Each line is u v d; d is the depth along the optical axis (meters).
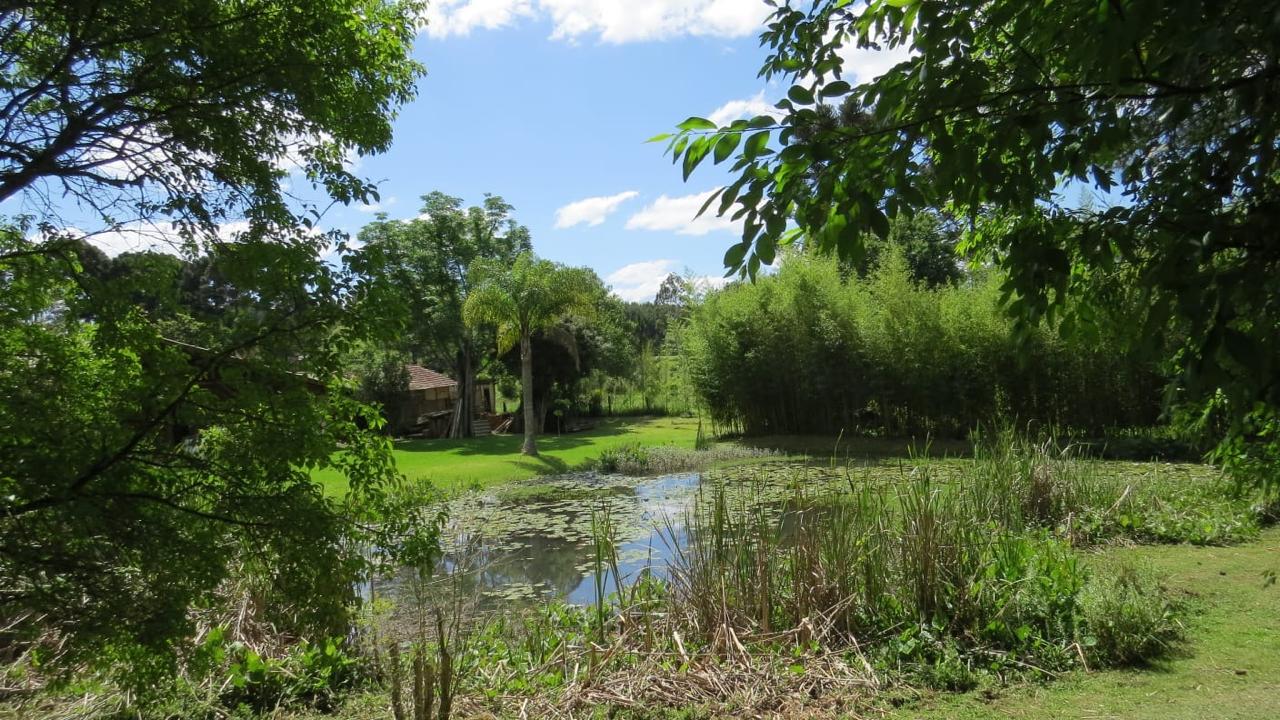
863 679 4.08
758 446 18.88
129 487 3.04
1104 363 15.34
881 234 1.84
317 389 3.64
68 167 3.20
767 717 3.73
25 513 2.80
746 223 1.90
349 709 4.08
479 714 3.74
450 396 35.78
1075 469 8.09
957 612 4.64
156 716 3.82
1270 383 1.46
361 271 3.49
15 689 3.96
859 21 2.31
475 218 31.16
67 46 3.21
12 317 3.06
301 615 3.73
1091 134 1.95
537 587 7.46
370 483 3.82
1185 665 4.16
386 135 4.10
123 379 3.16
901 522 5.44
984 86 1.80
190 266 3.59
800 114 1.88
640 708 3.84
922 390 17.66
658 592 5.31
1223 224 1.55
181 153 3.38
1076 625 4.49
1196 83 1.75
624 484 14.69
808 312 19.73
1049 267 2.03
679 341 24.64
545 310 20.56
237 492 3.32
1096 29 1.63
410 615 5.81
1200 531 7.04
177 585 3.14
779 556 5.29
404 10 4.52
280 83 3.40
